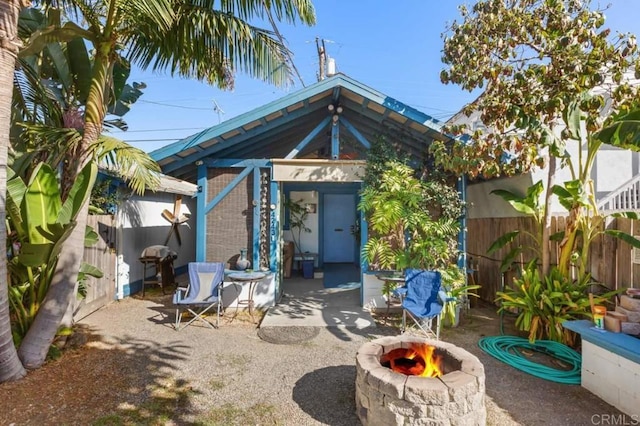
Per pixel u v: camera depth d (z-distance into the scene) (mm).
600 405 2920
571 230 4250
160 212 8594
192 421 2639
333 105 5855
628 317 3133
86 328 4766
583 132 5715
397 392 2400
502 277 5711
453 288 5176
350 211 10680
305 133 6828
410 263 5156
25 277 3818
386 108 5395
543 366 3604
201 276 5227
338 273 8992
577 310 3945
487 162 4488
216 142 5758
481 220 6621
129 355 3852
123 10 3703
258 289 5871
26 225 3322
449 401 2352
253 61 4945
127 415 2688
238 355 3893
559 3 4105
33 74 4180
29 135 4340
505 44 4383
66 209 3381
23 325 3725
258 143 6234
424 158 5902
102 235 6012
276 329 4762
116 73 4812
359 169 5789
